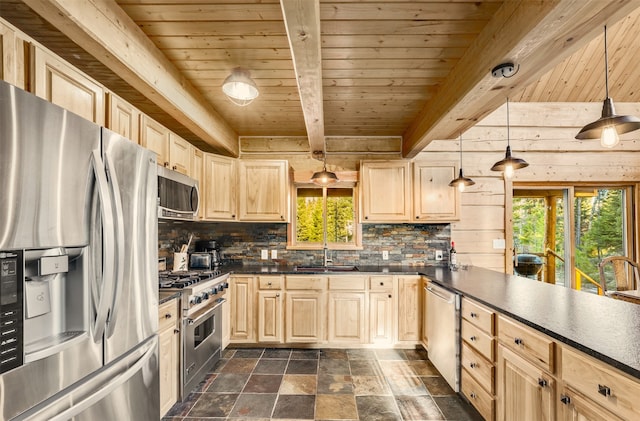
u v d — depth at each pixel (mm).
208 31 1770
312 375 2652
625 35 3158
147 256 1613
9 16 1362
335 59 2041
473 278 2750
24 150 960
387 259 3701
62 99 1335
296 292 3195
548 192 3859
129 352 1480
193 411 2137
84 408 1154
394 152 3799
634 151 3750
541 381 1358
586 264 3832
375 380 2568
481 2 1522
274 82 2422
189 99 2395
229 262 3732
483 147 3758
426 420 2043
